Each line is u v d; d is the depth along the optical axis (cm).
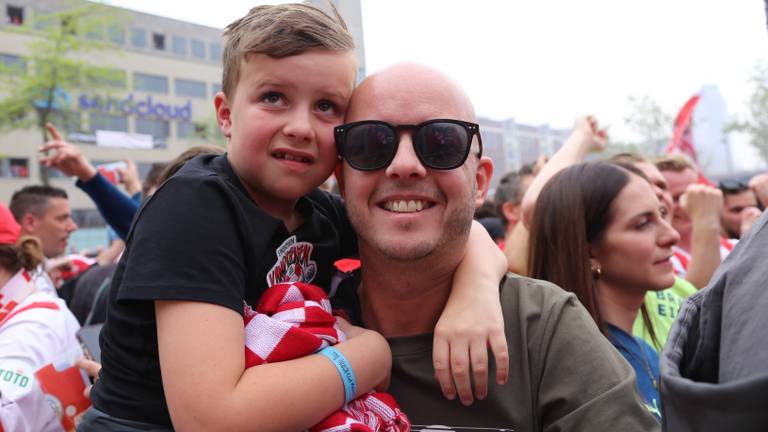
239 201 125
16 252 239
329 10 147
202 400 101
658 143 2373
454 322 127
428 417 135
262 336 114
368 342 126
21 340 193
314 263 148
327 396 110
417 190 128
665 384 63
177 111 2881
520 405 129
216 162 139
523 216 236
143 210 122
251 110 131
